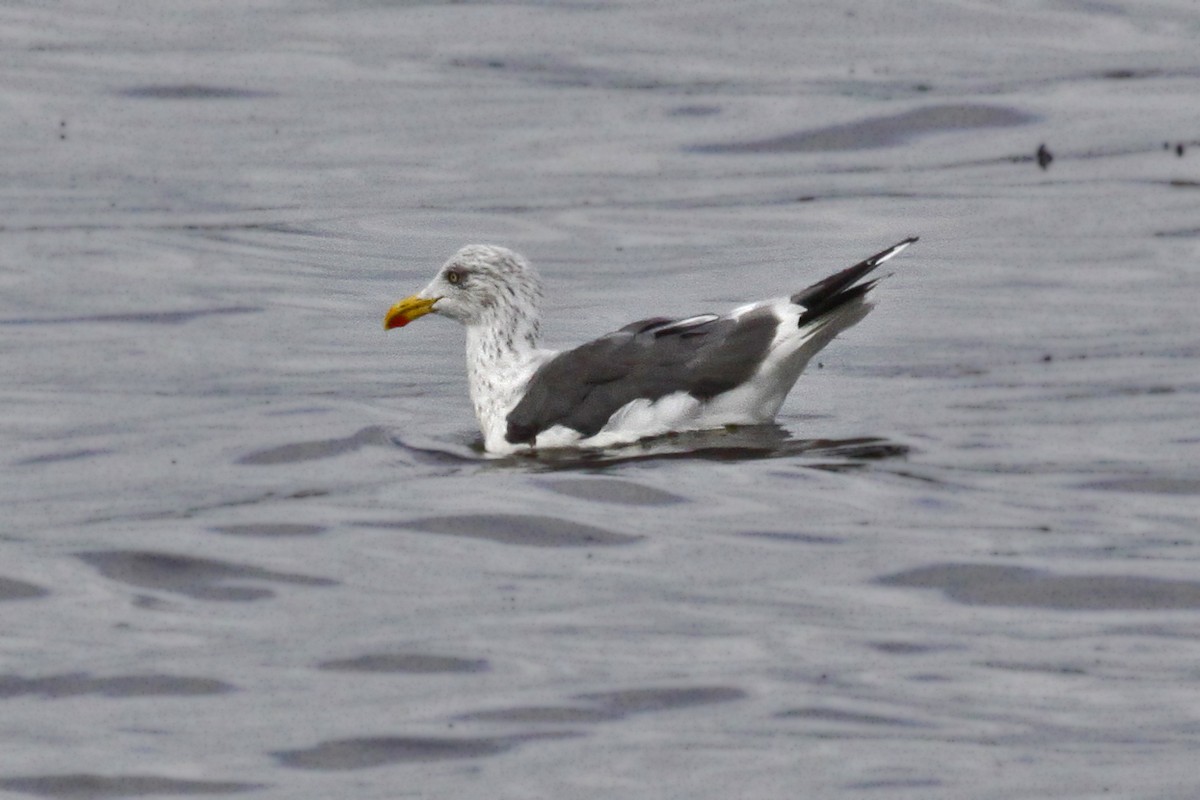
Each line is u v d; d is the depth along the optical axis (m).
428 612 12.84
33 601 13.28
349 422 17.17
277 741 11.13
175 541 14.23
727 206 24.48
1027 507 14.31
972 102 27.70
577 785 10.48
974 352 18.64
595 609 12.77
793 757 10.69
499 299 16.52
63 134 27.56
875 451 15.55
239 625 12.79
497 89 29.11
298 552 13.96
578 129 27.47
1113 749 10.68
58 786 10.72
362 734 11.16
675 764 10.68
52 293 21.73
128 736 11.27
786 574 13.23
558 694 11.54
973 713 11.16
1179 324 19.25
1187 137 25.97
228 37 31.55
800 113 27.64
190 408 17.80
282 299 21.53
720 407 15.79
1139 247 22.05
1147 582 12.94
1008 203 23.97
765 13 31.95
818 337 15.63
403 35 31.61
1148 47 29.88
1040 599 12.75
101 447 16.67
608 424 15.81
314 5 33.22
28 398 18.16
